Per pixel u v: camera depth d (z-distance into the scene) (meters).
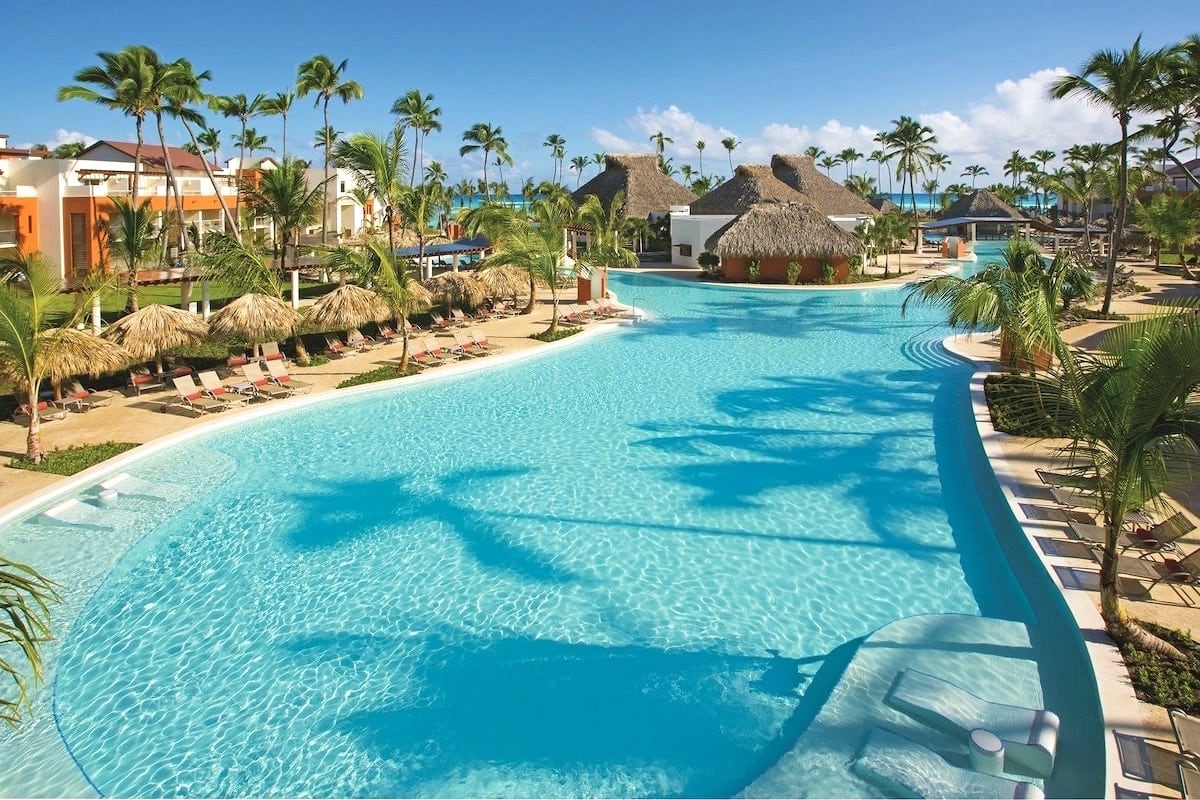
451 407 17.39
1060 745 6.55
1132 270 42.62
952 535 10.88
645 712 7.40
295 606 9.26
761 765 6.73
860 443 14.69
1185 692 6.75
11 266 14.52
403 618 9.00
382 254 19.56
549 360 22.23
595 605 9.21
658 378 20.00
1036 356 11.01
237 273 20.56
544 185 62.72
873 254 47.09
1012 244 20.86
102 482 12.79
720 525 11.30
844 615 8.95
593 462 13.86
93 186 33.34
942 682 7.26
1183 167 29.70
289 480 13.10
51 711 7.47
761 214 41.62
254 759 6.84
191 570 10.12
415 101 47.25
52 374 14.54
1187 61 24.56
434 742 7.04
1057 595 8.67
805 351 23.27
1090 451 7.68
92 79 28.09
